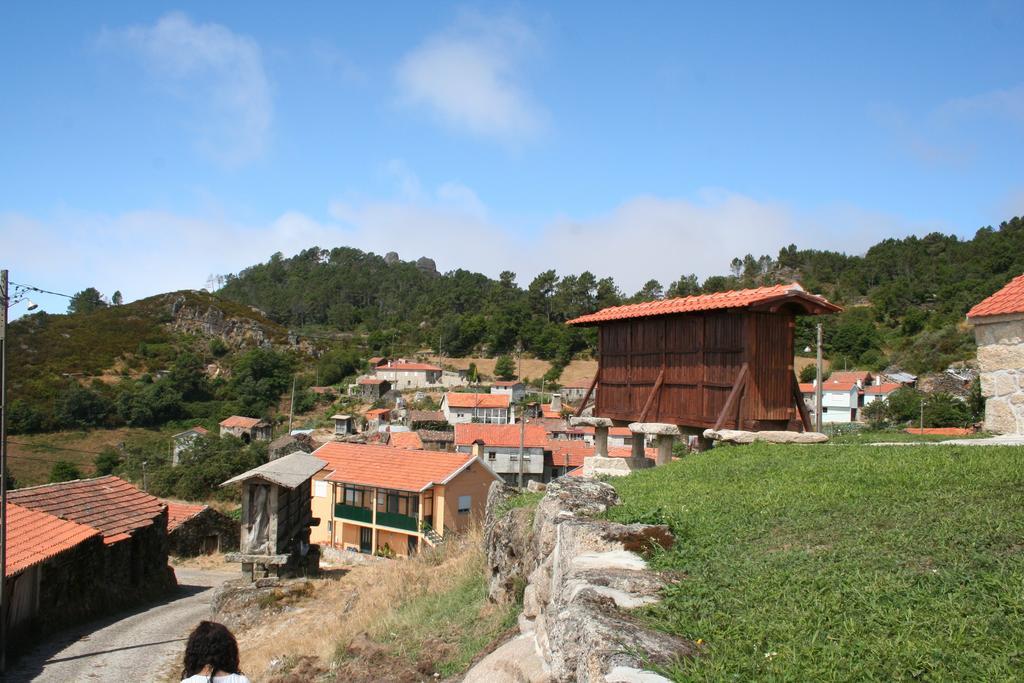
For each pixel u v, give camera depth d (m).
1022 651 3.20
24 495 20.56
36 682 13.70
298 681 9.76
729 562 5.09
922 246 127.56
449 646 9.06
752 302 10.80
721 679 3.36
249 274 194.62
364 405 93.81
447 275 175.12
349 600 15.38
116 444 65.06
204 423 79.62
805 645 3.60
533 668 5.69
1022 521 4.89
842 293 112.25
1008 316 10.71
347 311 151.50
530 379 103.38
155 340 106.56
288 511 21.03
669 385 12.66
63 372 84.06
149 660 15.33
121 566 21.92
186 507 32.84
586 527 5.79
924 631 3.53
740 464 8.80
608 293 125.12
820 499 6.31
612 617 4.33
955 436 11.62
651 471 9.87
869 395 64.81
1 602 14.22
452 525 29.80
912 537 4.88
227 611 17.84
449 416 76.50
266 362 100.81
